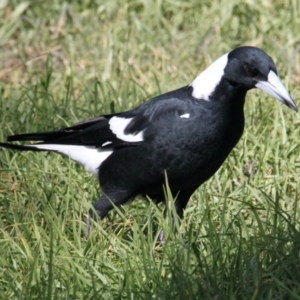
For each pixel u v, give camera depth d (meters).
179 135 10.06
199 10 18.19
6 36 18.27
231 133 10.21
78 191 11.26
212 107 10.08
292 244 9.09
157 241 10.34
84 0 18.81
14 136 11.21
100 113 14.05
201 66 15.97
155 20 17.94
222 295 8.30
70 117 13.91
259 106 13.75
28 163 12.26
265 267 8.88
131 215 10.85
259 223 9.33
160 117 10.16
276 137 12.88
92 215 10.54
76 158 11.01
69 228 10.52
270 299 7.98
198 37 17.41
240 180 11.84
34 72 16.59
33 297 8.64
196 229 10.27
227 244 9.27
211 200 10.92
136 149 10.29
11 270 9.27
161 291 8.38
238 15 17.81
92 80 15.41
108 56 16.36
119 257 9.57
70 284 8.86
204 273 8.77
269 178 11.69
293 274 8.59
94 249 9.58
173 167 10.18
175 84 15.38
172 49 17.14
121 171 10.48
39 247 9.34
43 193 11.05
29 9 18.78
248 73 10.05
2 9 18.80
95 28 18.03
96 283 8.86
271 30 17.17
